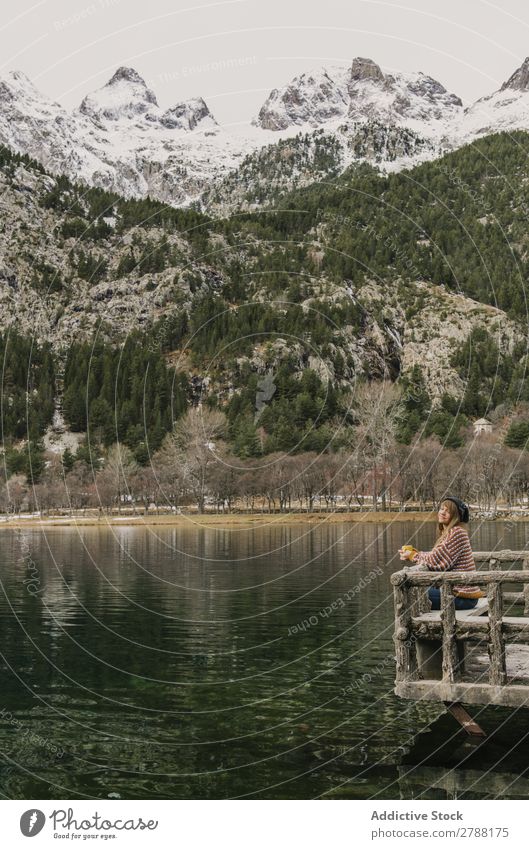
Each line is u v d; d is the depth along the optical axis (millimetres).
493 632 11219
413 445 130875
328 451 144125
